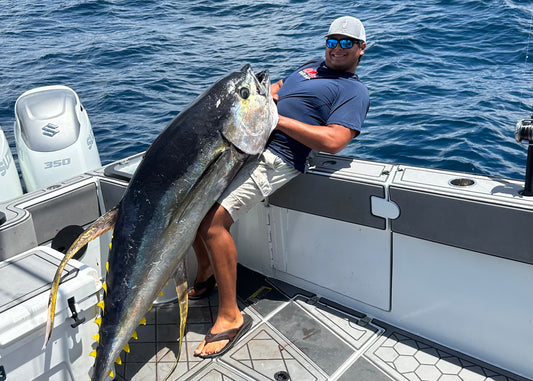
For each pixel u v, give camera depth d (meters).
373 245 2.61
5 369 1.96
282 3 14.58
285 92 2.79
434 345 2.54
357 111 2.63
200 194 2.21
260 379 2.39
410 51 9.41
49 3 16.52
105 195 2.95
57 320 2.07
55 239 2.78
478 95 7.30
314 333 2.65
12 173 3.96
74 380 2.20
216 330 2.58
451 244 2.31
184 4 15.45
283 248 2.99
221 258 2.50
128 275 2.09
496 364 2.40
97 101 8.47
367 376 2.38
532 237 2.10
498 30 9.98
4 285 2.11
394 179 2.47
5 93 8.88
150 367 2.49
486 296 2.34
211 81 9.20
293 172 2.67
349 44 2.67
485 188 2.27
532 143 2.08
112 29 13.18
